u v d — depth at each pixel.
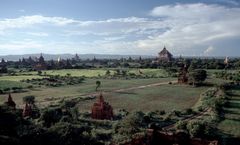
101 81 173.12
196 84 144.62
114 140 53.06
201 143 45.94
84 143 51.03
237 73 164.12
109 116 86.12
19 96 127.75
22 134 49.16
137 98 119.19
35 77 181.75
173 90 134.62
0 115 52.22
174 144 44.12
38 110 87.69
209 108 91.00
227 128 69.25
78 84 163.25
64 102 101.81
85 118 83.31
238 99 103.25
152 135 46.09
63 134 50.38
